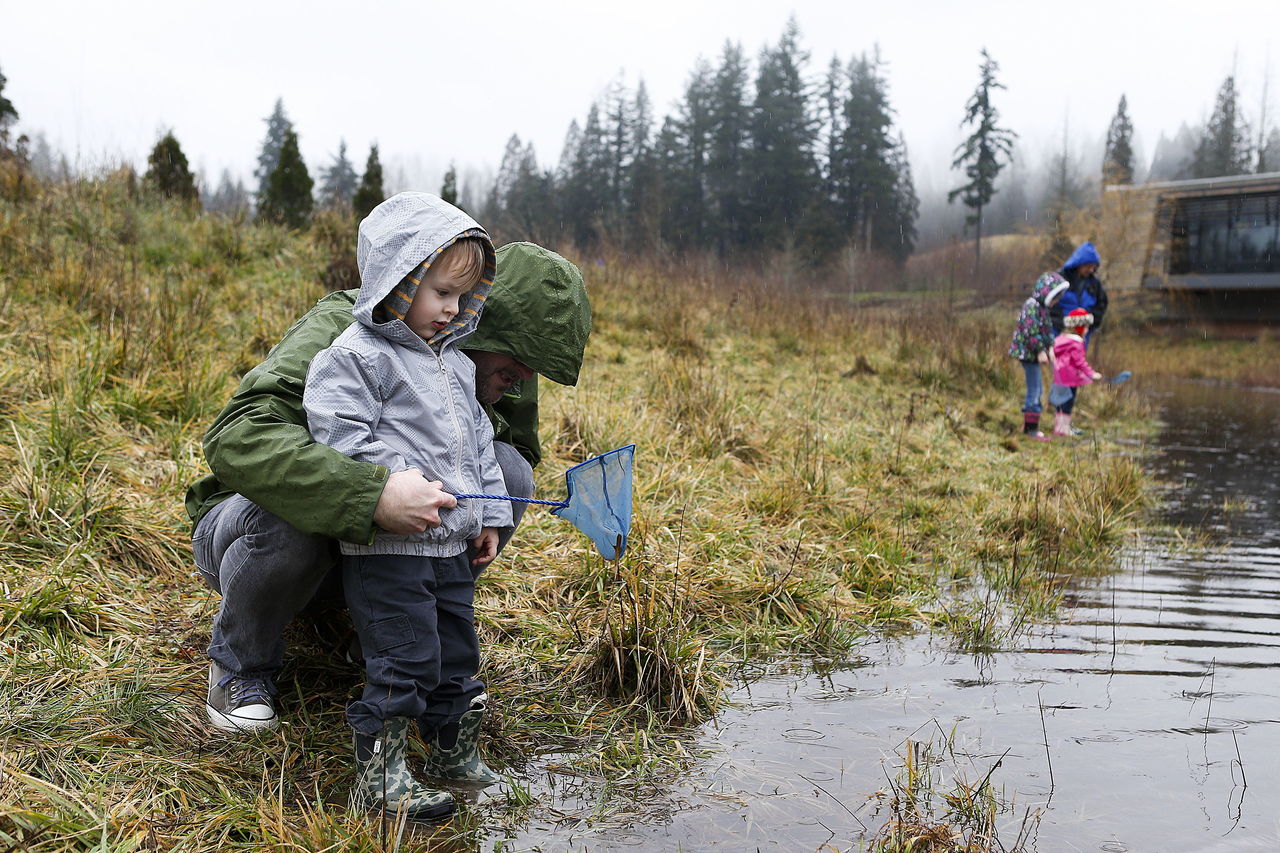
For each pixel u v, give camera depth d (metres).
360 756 2.43
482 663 3.35
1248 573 5.22
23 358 5.39
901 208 75.81
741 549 4.62
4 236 7.71
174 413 5.28
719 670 3.59
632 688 3.26
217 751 2.61
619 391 7.39
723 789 2.63
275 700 2.90
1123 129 72.62
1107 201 36.62
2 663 2.84
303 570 2.55
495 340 2.79
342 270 9.37
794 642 3.90
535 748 2.87
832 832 2.40
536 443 3.29
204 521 2.74
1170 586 4.94
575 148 74.75
